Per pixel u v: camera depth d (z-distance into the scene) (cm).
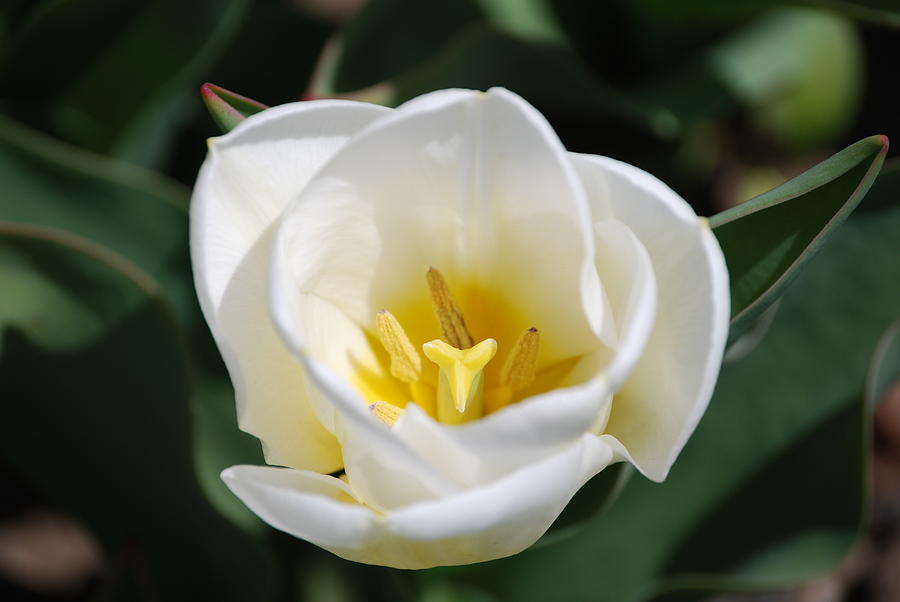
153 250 52
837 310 52
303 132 45
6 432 53
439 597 52
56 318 51
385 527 44
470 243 46
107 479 53
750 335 51
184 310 52
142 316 50
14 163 51
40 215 52
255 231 45
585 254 44
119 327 51
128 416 52
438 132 45
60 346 51
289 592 54
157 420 52
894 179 51
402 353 47
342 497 45
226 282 45
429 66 53
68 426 52
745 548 52
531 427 43
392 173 45
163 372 51
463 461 44
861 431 51
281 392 46
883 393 53
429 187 46
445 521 43
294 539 54
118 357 51
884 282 52
